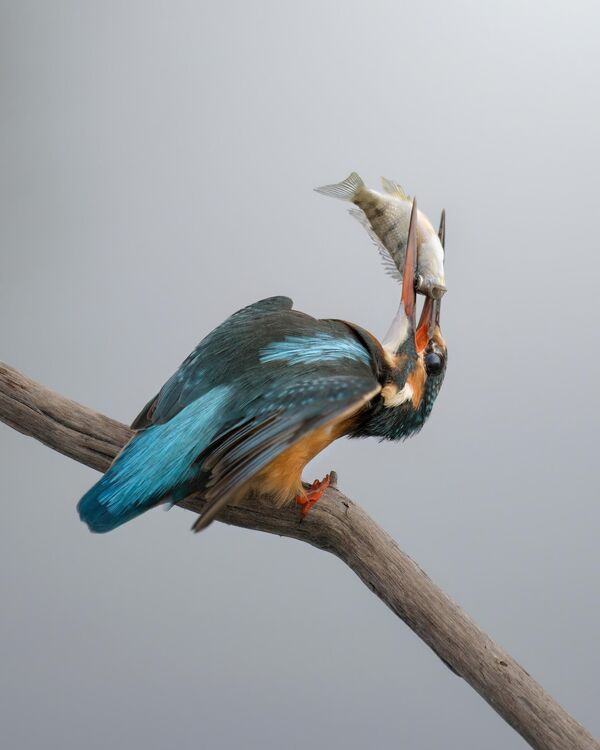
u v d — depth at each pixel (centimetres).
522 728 545
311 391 511
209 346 581
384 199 663
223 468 493
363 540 587
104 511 504
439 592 575
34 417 611
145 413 587
